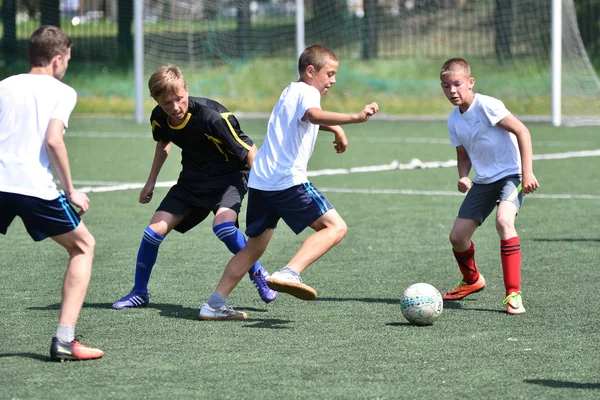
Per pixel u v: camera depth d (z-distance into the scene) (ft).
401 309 43.78
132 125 189.06
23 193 36.11
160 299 49.93
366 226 74.95
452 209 84.38
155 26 224.12
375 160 129.90
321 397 32.42
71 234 37.32
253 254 45.21
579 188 97.30
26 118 36.50
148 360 37.50
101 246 66.03
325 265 59.47
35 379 34.81
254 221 44.80
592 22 244.83
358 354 38.24
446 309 47.21
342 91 222.48
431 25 248.93
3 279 54.75
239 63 232.94
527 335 41.42
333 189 99.40
